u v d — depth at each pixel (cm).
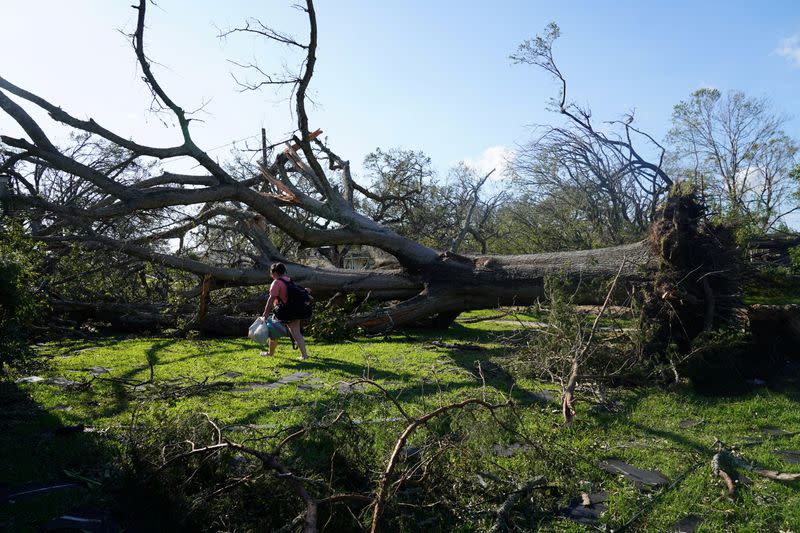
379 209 2200
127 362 843
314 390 688
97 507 374
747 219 919
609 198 2306
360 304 1237
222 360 880
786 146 2489
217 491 365
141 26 898
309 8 921
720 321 805
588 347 727
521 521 373
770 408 629
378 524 342
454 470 413
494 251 2380
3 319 563
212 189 1031
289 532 338
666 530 362
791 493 412
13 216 1004
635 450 496
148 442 411
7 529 338
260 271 1266
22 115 907
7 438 488
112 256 1233
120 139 952
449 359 904
